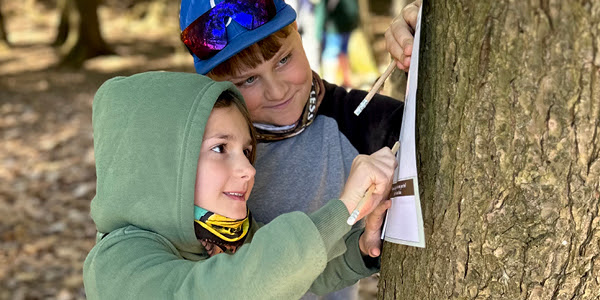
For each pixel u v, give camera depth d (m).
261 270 1.28
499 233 1.28
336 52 6.28
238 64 1.72
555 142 1.17
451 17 1.28
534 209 1.23
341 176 1.90
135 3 16.16
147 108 1.49
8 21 15.49
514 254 1.28
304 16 5.43
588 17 1.08
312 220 1.36
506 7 1.15
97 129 1.58
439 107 1.34
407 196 1.37
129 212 1.50
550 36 1.12
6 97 9.01
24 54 12.17
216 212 1.53
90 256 1.50
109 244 1.47
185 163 1.45
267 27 1.68
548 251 1.25
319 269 1.33
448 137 1.32
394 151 1.47
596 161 1.17
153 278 1.36
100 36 11.80
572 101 1.13
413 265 1.48
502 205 1.26
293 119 1.83
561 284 1.28
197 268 1.34
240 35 1.69
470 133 1.26
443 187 1.36
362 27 8.64
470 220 1.31
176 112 1.48
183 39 1.77
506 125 1.21
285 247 1.29
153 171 1.48
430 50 1.37
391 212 1.49
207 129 1.51
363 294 3.86
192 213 1.49
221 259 1.33
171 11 15.23
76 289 4.04
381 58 9.98
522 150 1.21
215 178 1.51
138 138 1.48
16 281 4.11
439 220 1.38
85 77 10.41
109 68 11.05
